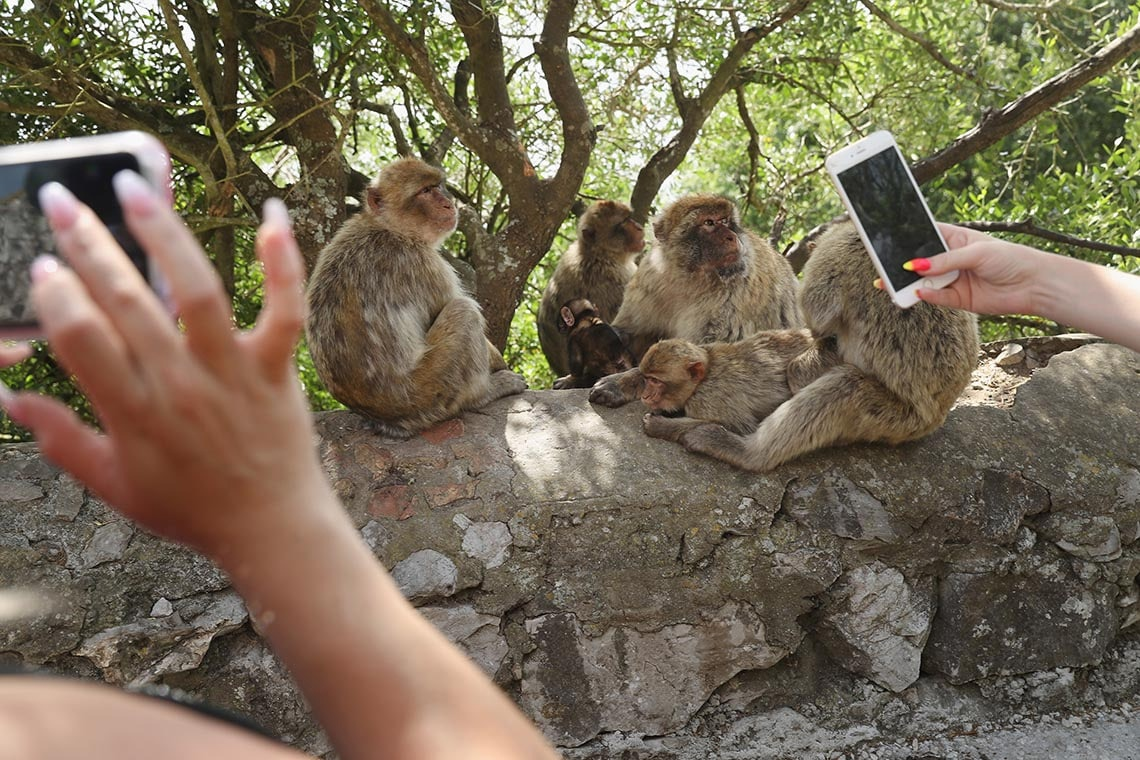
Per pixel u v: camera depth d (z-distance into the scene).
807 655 4.22
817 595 4.14
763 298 5.75
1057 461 4.41
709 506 4.10
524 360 9.41
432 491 4.10
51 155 0.84
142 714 0.49
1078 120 11.72
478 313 4.68
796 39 8.52
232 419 0.64
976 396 4.82
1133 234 7.57
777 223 8.39
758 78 8.80
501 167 7.11
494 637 3.94
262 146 6.99
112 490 0.65
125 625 3.71
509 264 7.26
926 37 8.48
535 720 3.95
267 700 3.82
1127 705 4.38
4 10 5.80
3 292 0.84
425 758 0.64
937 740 4.14
